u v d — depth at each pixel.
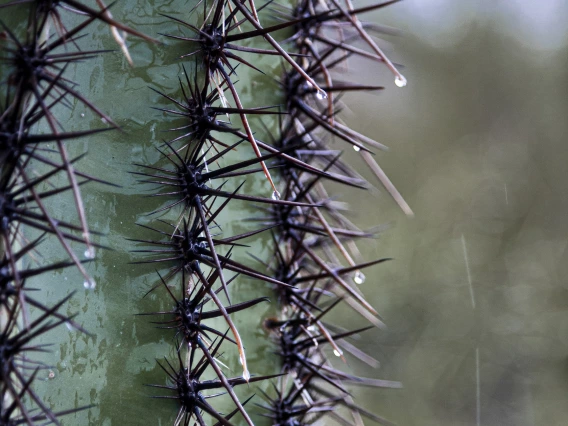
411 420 1.21
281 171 0.62
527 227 1.37
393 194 0.65
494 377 1.25
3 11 0.52
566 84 1.43
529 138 1.42
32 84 0.51
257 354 0.61
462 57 1.47
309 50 0.63
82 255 0.53
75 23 0.54
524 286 1.32
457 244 1.35
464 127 1.45
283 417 0.61
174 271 0.55
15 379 0.51
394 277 1.32
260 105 0.62
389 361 1.26
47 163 0.51
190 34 0.57
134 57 0.55
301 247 0.62
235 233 0.61
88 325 0.54
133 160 0.55
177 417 0.55
